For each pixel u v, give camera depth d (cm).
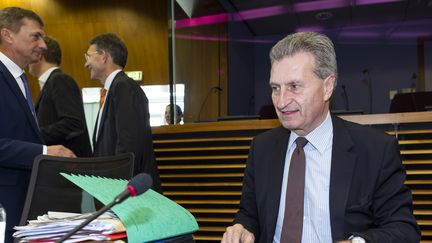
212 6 592
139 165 227
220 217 278
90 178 121
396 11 662
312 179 133
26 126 184
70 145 250
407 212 124
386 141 133
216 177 281
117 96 230
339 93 718
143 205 107
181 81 494
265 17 689
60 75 254
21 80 196
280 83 125
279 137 148
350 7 648
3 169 173
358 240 112
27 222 121
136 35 578
